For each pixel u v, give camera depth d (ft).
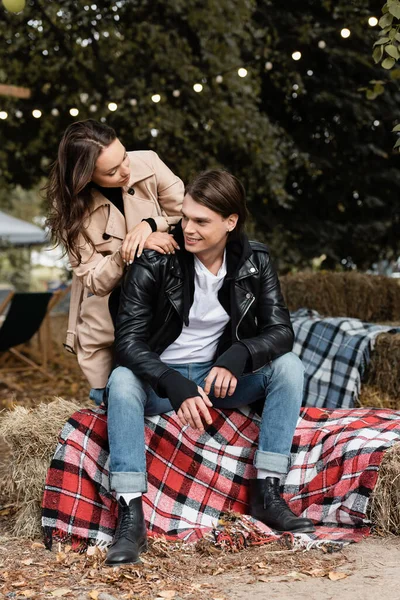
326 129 33.30
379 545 9.36
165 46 28.35
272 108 33.30
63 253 10.77
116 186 10.46
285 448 9.98
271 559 8.99
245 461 10.62
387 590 7.86
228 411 10.79
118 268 10.18
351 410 11.39
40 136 31.19
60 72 29.71
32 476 10.31
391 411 11.32
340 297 22.80
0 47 29.68
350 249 35.12
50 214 10.50
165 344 10.26
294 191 33.86
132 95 28.55
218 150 30.99
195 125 29.27
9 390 24.11
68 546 9.64
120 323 9.93
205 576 8.58
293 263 32.30
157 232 10.14
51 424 10.55
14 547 9.79
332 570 8.55
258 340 9.91
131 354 9.67
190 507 10.23
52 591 8.12
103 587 8.27
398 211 34.60
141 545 9.20
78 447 10.10
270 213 32.68
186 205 9.70
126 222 10.74
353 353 16.44
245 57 30.12
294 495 10.43
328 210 34.37
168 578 8.49
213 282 10.07
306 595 7.81
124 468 9.34
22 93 22.44
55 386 24.61
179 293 10.03
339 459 10.24
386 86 30.76
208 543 9.43
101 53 29.14
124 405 9.46
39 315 24.84
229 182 9.76
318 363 16.90
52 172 10.41
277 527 9.78
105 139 10.09
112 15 28.84
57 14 28.37
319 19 30.86
